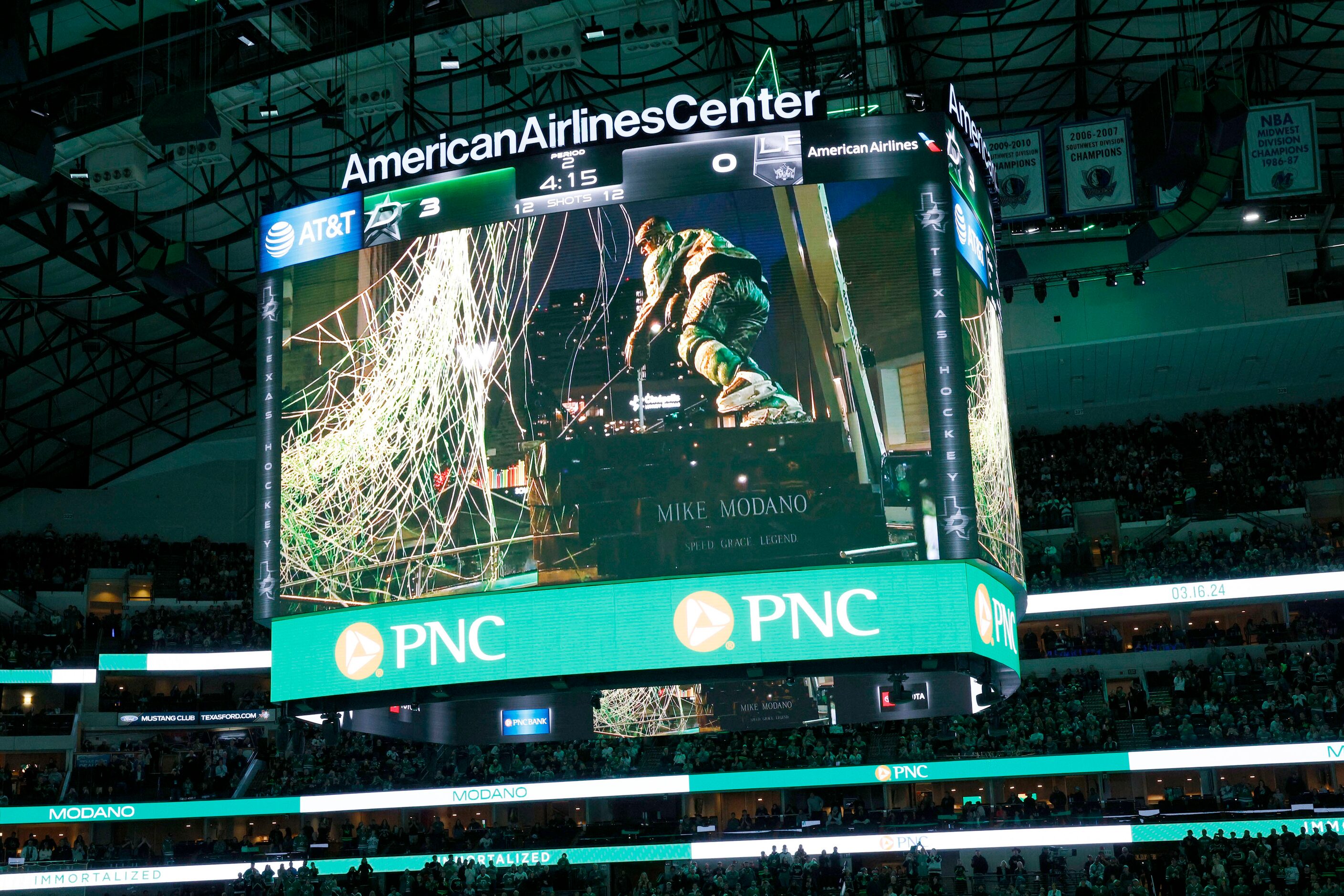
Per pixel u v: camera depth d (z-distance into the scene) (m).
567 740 30.19
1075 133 35.84
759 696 29.75
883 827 40.19
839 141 27.19
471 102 41.44
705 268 26.89
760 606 25.44
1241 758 40.59
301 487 27.75
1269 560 46.66
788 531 25.64
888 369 26.08
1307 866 34.59
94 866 43.75
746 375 26.34
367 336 28.09
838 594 25.30
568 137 27.94
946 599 25.14
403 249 28.23
